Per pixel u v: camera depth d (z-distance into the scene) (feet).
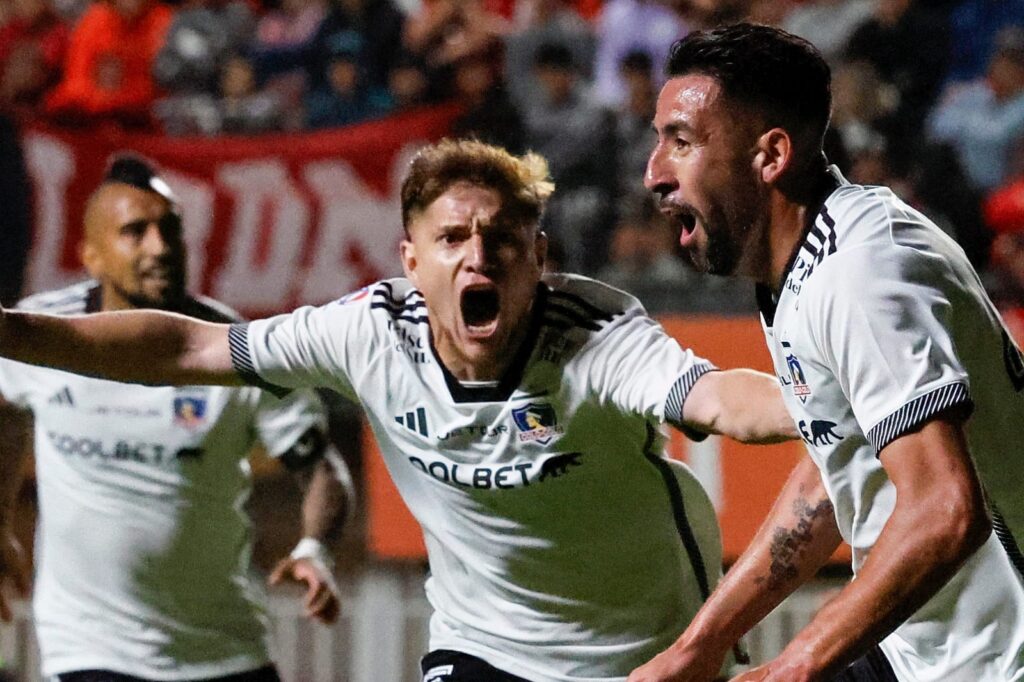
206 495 25.27
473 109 44.98
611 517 19.19
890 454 13.61
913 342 13.66
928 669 15.96
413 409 19.17
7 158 42.88
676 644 17.35
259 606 26.45
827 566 36.83
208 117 46.85
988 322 14.84
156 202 25.68
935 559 13.04
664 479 19.42
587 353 18.61
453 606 20.49
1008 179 46.91
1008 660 15.43
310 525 26.22
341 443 40.22
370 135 43.70
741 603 17.53
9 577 26.02
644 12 50.06
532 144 45.50
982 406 14.94
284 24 50.39
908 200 44.27
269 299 43.24
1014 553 15.47
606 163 45.16
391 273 43.34
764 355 36.99
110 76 50.06
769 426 17.02
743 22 15.40
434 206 18.56
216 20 51.13
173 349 19.40
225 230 43.21
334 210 43.39
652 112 46.26
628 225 43.62
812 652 13.20
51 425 25.34
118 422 24.99
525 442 18.76
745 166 15.05
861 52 48.75
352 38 49.08
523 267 18.52
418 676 38.50
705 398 17.63
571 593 19.61
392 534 37.60
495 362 18.76
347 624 38.88
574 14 51.11
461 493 19.34
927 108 48.57
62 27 51.93
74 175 43.09
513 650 19.99
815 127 15.06
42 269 43.01
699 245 15.43
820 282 14.30
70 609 25.43
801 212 15.10
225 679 25.71
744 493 35.60
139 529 25.05
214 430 25.08
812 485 17.66
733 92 14.93
